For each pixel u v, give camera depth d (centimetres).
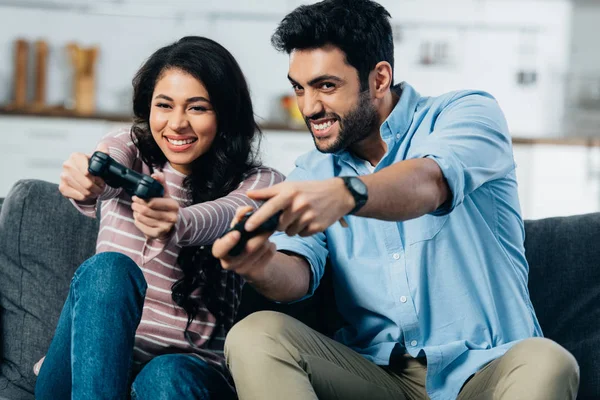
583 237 240
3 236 251
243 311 229
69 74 630
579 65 651
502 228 204
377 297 203
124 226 214
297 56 199
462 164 176
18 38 627
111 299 182
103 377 178
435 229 199
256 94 648
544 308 236
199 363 202
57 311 245
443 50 655
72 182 189
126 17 636
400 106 210
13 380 240
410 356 201
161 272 212
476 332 195
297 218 143
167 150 218
